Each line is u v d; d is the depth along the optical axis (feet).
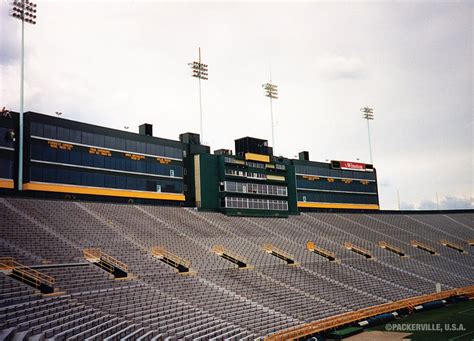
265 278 142.10
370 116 292.20
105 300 90.27
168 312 94.58
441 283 183.62
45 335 63.36
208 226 175.22
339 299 141.08
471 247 238.07
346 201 261.24
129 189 169.48
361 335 112.88
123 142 170.91
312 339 103.86
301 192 242.17
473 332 111.04
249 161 211.82
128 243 132.26
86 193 155.74
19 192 141.18
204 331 89.04
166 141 187.01
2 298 74.02
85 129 159.12
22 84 145.07
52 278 89.25
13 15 153.38
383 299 151.53
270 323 107.45
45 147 146.61
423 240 239.09
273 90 247.09
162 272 119.75
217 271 135.23
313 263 172.04
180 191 187.52
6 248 101.45
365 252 201.26
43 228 120.88
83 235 126.00
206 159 197.06
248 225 192.75
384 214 273.33
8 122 140.67
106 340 67.87
